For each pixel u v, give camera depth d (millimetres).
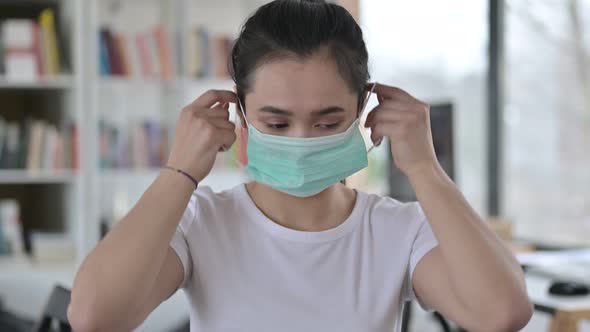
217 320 1295
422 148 1338
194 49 4141
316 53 1220
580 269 4039
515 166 4621
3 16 4281
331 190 1358
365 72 1287
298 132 1275
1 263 3975
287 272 1302
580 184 4152
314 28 1223
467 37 4816
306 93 1229
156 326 3836
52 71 4008
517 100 4562
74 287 1217
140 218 1238
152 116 4367
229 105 1365
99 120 4074
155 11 4312
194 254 1311
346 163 1312
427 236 1336
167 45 4113
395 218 1357
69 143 4012
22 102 4445
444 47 4898
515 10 4531
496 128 4703
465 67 4840
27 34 3979
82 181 3949
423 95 4957
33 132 3994
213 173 4168
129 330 1249
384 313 1312
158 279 1268
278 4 1265
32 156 3986
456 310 1290
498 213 4730
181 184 1268
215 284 1302
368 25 4918
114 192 4234
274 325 1281
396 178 4031
